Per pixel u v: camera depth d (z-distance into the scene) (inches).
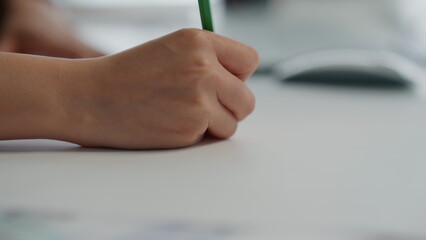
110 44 76.3
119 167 21.1
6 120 22.4
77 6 78.0
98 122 22.7
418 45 67.7
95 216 17.8
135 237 15.7
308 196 19.0
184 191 19.3
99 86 22.5
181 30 22.6
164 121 22.7
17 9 40.5
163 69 22.5
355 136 25.7
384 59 53.4
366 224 17.6
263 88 51.5
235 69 23.9
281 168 21.1
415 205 18.6
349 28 68.6
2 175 20.4
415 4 67.3
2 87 22.4
